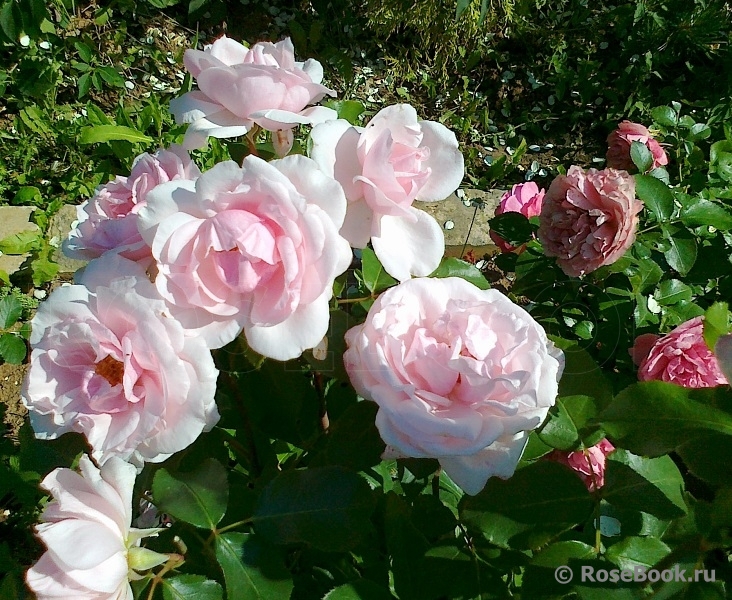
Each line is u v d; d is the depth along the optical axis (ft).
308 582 1.50
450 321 1.08
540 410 1.07
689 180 2.82
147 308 1.01
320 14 4.96
